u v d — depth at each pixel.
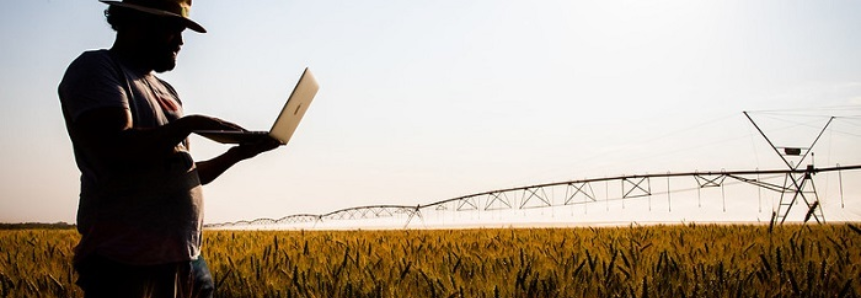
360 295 5.02
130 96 3.09
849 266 5.65
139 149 2.91
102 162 3.11
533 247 8.69
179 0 3.31
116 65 3.09
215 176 3.74
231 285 5.36
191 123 3.00
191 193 3.35
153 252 3.13
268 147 3.44
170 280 3.25
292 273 5.88
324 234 13.97
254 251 8.13
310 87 3.28
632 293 4.80
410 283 5.38
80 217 3.18
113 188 3.11
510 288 5.09
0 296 5.04
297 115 3.28
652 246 8.23
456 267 5.94
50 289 5.13
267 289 5.16
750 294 4.87
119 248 3.08
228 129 3.16
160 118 3.24
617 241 9.18
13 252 8.03
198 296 3.70
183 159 3.36
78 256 3.15
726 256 6.89
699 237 10.02
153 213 3.15
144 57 3.27
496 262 6.41
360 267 6.37
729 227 13.36
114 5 3.19
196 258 3.50
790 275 4.89
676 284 5.11
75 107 2.91
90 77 2.95
